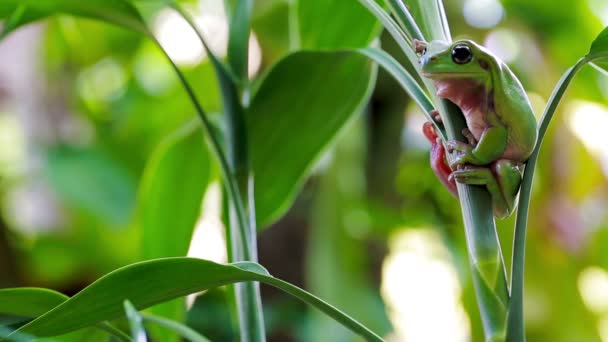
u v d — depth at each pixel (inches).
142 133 79.7
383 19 37.2
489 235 35.5
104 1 40.6
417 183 77.7
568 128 70.7
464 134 36.0
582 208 71.3
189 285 35.8
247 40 41.4
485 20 71.8
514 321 35.2
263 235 70.8
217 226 66.0
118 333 37.8
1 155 84.9
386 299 79.3
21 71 79.4
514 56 72.2
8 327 37.3
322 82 41.3
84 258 79.0
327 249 63.4
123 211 74.3
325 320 61.9
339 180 64.0
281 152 42.2
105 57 82.8
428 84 36.6
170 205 45.3
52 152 78.0
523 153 35.7
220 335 72.0
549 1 69.4
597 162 71.1
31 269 78.8
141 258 45.3
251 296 39.1
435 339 84.6
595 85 70.1
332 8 42.7
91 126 82.0
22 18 41.5
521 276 35.4
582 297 69.9
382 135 74.6
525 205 35.6
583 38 70.2
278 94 41.3
